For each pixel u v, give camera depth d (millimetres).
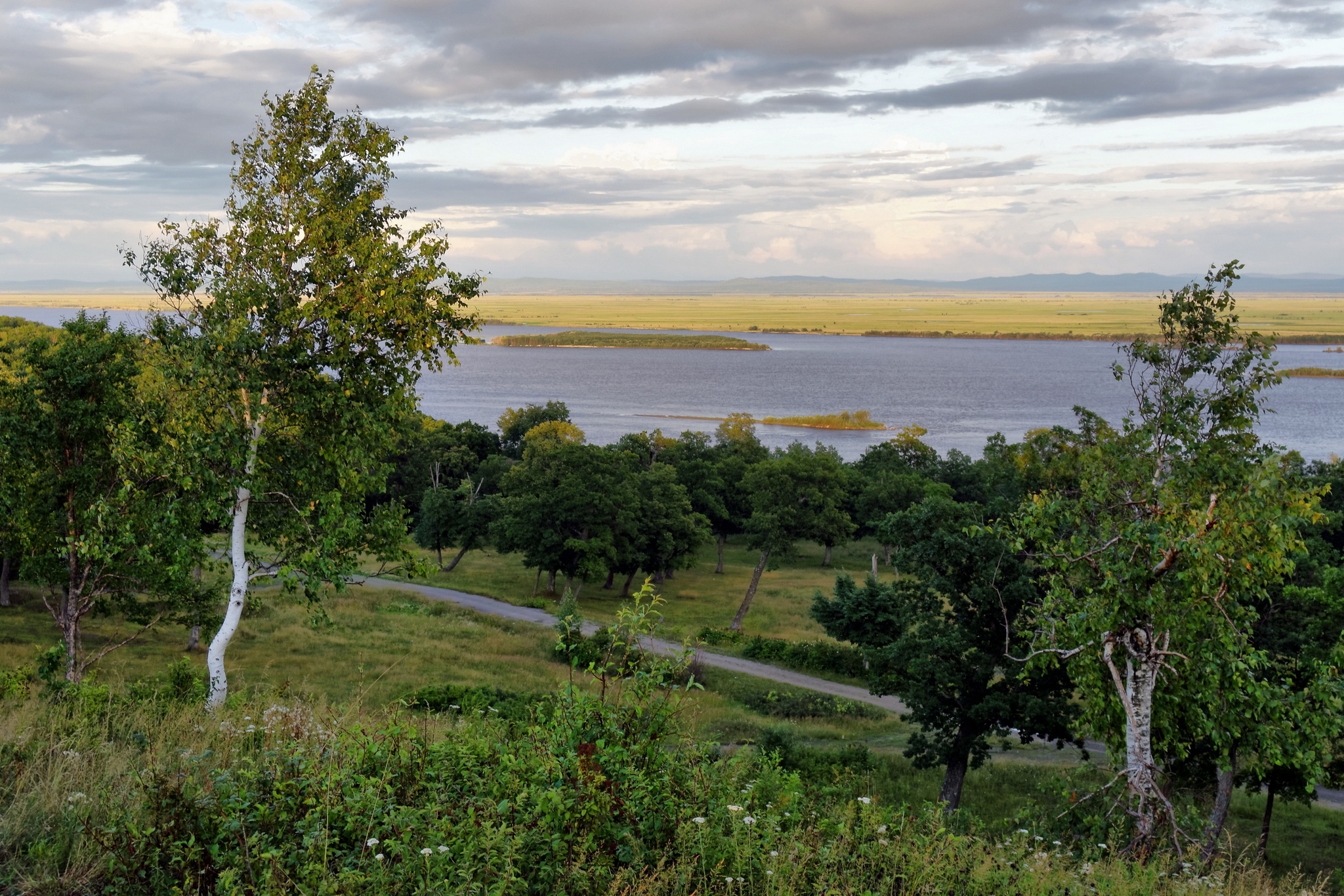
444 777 6363
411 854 5250
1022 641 21250
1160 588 11352
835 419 191250
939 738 23109
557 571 65125
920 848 6641
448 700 25938
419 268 15047
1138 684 11844
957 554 21219
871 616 34750
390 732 6914
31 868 5379
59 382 21625
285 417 15703
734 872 5773
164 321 15250
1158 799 11258
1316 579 17141
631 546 63500
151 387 18969
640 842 5781
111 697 10164
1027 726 21312
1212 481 11961
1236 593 11664
